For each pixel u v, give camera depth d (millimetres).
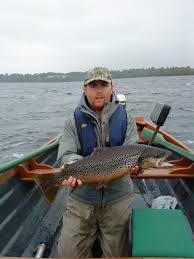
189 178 2086
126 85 41844
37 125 10062
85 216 1420
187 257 1130
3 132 8859
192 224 1772
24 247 1635
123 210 1419
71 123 1417
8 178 1882
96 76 1325
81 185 1397
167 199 2051
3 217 1656
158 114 1976
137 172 1312
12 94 35156
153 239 1204
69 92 35625
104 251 1460
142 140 2867
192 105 14516
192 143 6566
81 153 1430
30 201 1961
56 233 1838
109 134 1380
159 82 52562
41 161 2564
